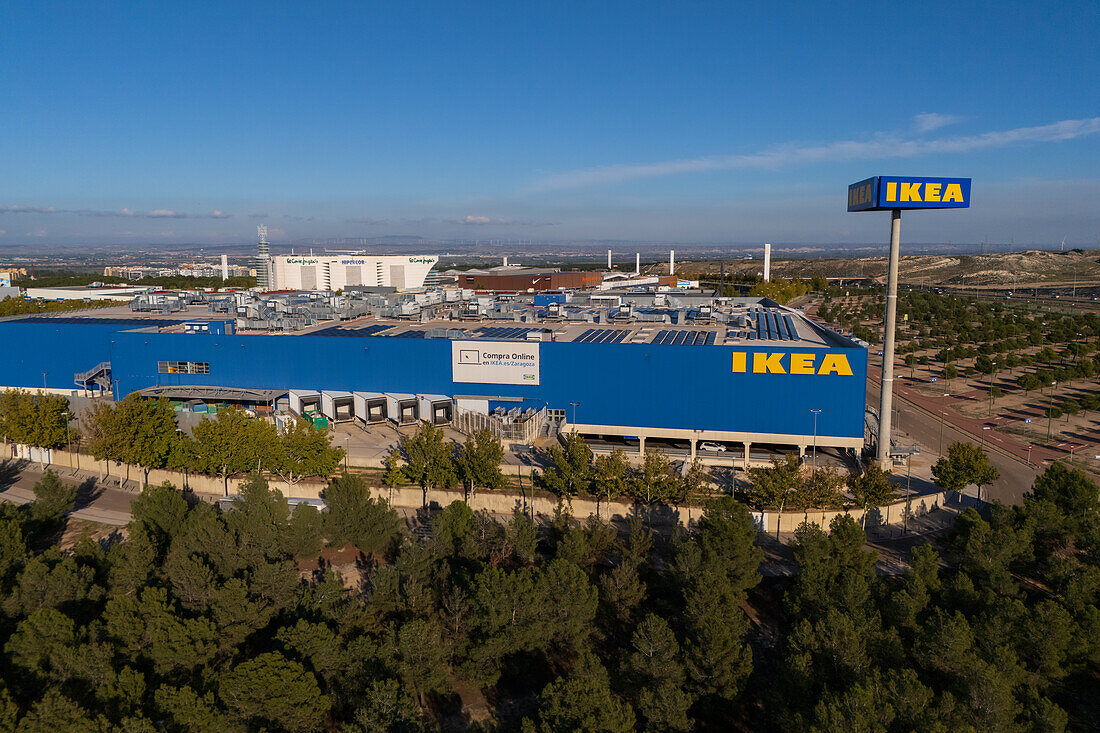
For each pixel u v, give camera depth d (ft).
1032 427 311.68
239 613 138.31
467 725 129.08
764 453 253.44
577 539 164.55
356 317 351.67
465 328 315.58
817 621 145.28
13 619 141.18
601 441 267.18
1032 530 172.45
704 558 161.89
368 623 141.79
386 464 231.50
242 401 296.51
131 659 129.08
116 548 160.76
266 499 188.55
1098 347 489.67
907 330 615.57
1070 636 135.13
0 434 267.59
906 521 207.51
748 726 128.77
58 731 108.06
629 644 148.36
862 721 107.04
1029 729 113.50
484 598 140.26
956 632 128.57
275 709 113.60
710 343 263.29
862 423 238.27
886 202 219.61
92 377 325.83
